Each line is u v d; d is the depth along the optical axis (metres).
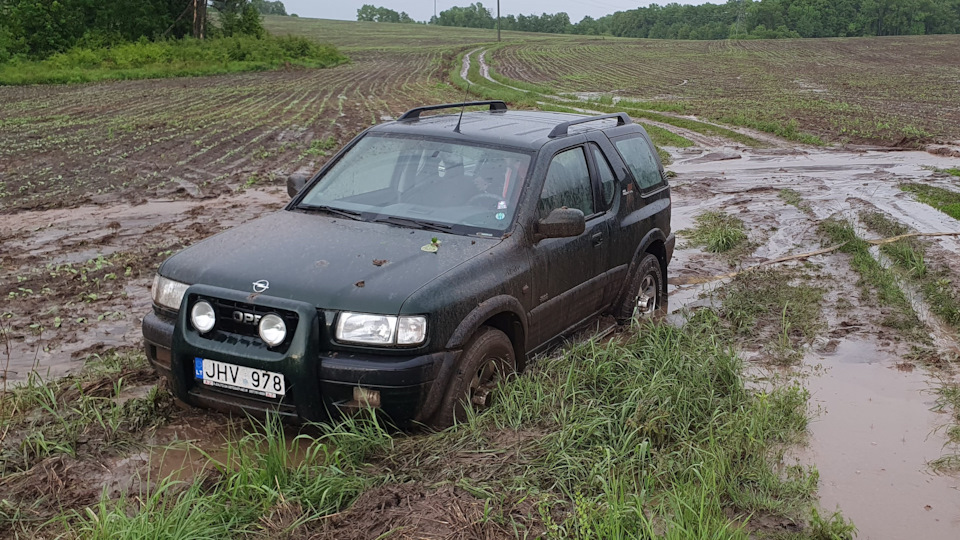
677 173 16.67
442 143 5.69
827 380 5.98
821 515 4.12
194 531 3.51
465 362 4.58
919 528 4.06
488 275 4.73
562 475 4.11
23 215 11.58
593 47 108.56
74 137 20.98
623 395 5.07
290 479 4.05
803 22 183.50
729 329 6.99
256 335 4.37
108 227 10.78
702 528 3.69
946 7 184.88
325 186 5.75
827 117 27.91
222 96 36.59
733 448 4.60
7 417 4.88
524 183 5.33
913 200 13.12
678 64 75.12
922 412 5.44
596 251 5.93
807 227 11.12
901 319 7.21
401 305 4.26
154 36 62.03
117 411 4.81
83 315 7.16
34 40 54.22
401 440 4.45
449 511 3.73
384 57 86.81
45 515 3.88
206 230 10.70
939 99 37.56
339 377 4.23
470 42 128.25
